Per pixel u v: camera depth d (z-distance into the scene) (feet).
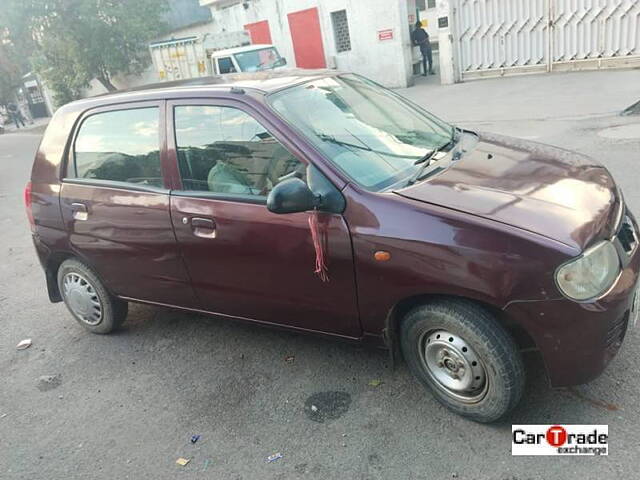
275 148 10.07
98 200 12.28
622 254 8.66
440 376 9.43
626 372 9.86
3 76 92.94
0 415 11.61
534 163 10.33
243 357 12.40
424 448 9.00
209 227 10.71
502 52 44.91
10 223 27.55
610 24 38.52
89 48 70.54
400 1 49.70
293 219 9.70
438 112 37.04
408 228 8.67
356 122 11.09
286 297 10.43
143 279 12.39
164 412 10.95
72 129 12.89
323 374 11.32
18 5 67.00
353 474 8.72
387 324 9.48
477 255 8.16
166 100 11.43
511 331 8.79
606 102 30.42
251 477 8.98
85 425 10.91
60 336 14.69
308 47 57.67
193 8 78.02
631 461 8.14
